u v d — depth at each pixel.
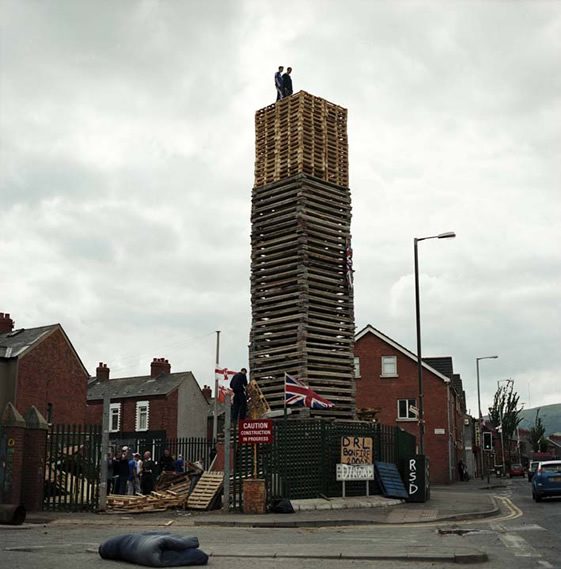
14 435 19.30
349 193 26.48
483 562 10.74
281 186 25.77
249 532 15.38
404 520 17.77
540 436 101.88
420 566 10.33
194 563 10.20
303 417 23.20
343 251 25.95
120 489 22.33
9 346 34.47
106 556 10.63
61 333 36.69
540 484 25.28
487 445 46.25
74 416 36.97
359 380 50.50
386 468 23.23
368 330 50.97
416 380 49.47
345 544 12.81
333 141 26.73
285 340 24.64
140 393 53.19
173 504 19.91
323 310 25.25
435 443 48.19
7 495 19.03
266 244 25.78
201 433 54.34
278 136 26.30
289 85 27.55
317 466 21.20
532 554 11.61
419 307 28.17
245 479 19.38
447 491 35.28
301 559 10.96
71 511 19.67
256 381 24.44
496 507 21.50
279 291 25.12
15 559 10.58
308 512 19.22
